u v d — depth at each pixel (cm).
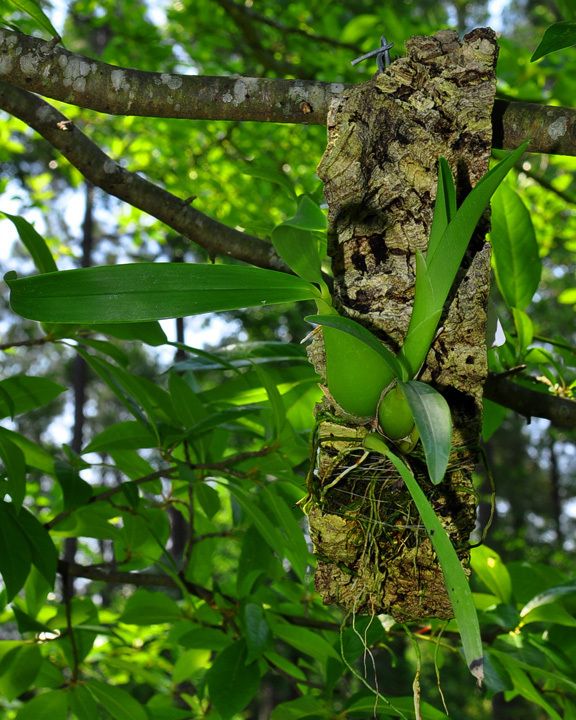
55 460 169
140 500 175
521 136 147
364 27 347
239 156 419
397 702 158
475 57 138
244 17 377
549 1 940
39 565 156
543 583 179
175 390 168
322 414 136
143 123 423
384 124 138
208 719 180
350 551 137
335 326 127
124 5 450
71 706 168
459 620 124
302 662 183
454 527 136
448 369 136
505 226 178
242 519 183
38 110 160
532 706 991
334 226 137
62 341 164
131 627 215
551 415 177
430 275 131
